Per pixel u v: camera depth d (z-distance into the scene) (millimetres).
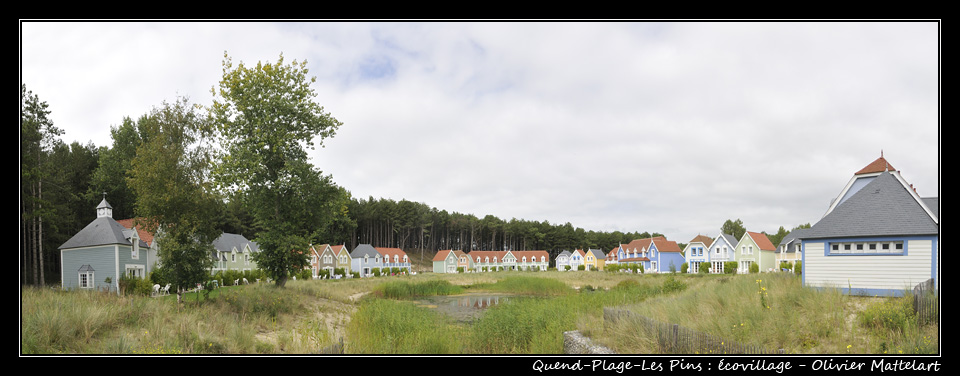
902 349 12414
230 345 15102
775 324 15297
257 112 31203
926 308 14172
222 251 64250
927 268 19250
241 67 30953
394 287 44281
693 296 21656
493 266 122812
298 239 31094
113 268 36156
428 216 144500
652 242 86125
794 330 14844
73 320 14477
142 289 29500
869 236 20562
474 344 17281
